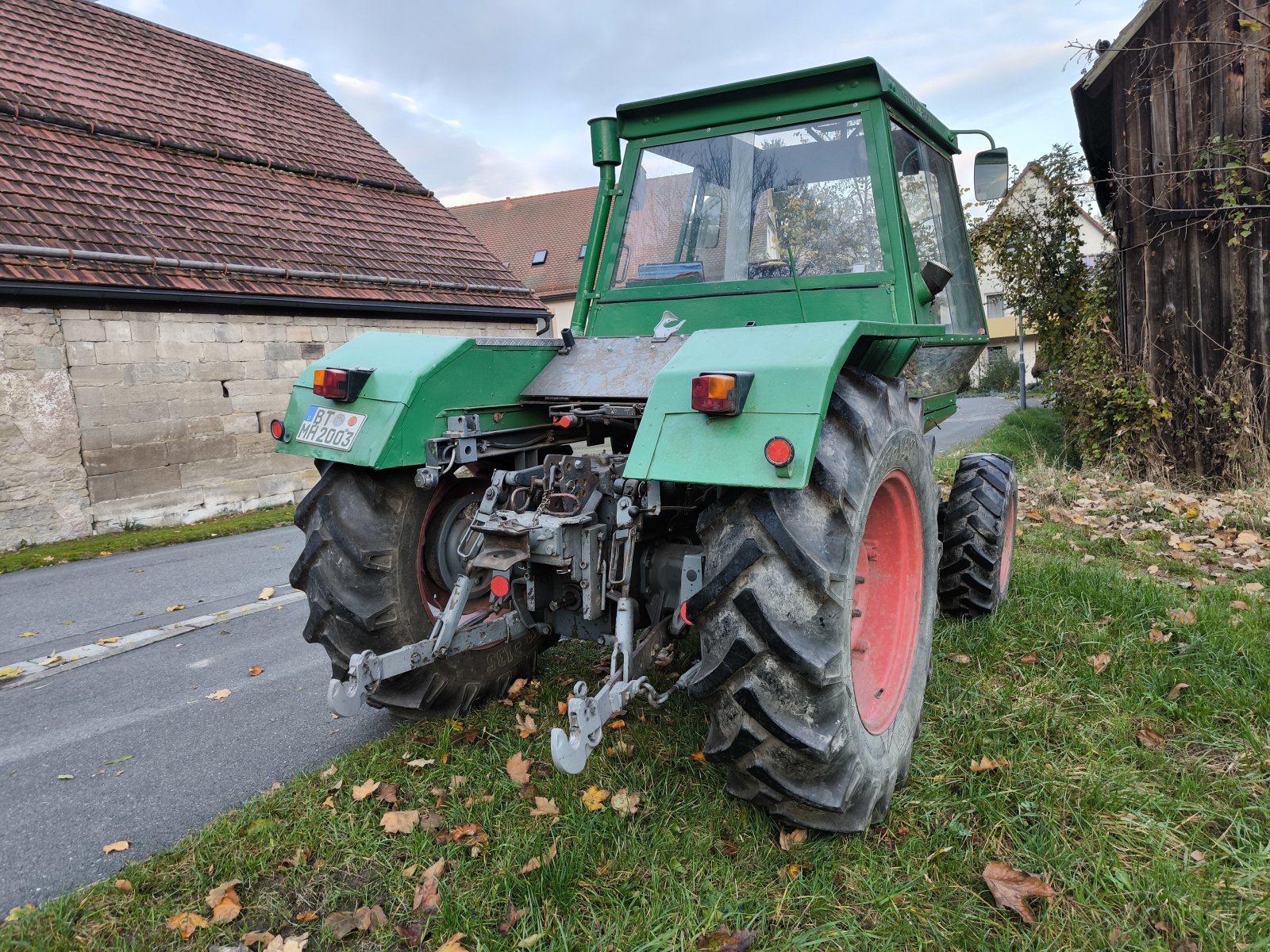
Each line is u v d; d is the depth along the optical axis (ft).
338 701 6.91
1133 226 25.55
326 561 8.52
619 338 9.73
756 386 6.18
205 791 8.94
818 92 9.71
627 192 10.86
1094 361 26.96
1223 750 8.58
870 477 6.76
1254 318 23.40
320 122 45.01
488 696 10.13
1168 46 24.34
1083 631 11.62
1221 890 6.49
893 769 7.49
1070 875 6.72
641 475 6.30
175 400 29.30
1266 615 11.93
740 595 6.21
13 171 28.40
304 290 32.63
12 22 34.99
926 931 6.22
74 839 8.04
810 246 9.87
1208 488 23.94
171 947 6.34
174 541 24.97
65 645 14.69
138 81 37.52
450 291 39.09
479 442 8.82
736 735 6.44
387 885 6.95
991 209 33.83
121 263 27.63
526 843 7.32
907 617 8.68
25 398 25.59
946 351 10.91
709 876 6.78
